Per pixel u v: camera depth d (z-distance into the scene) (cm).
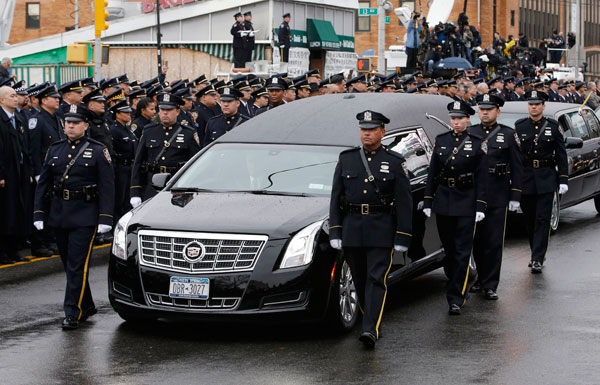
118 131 3094
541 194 2583
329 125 2242
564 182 2592
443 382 1566
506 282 2459
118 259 1916
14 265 2755
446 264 2264
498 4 13500
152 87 3562
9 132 2780
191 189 2098
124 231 1933
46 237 2973
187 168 2188
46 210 2058
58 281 2498
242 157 2172
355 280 1883
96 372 1636
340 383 1562
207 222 1873
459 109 2134
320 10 8431
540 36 15375
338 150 2152
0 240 2795
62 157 2017
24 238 3000
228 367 1667
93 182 2019
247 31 6888
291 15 7975
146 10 8194
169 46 8156
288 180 2077
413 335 1905
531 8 14912
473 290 2370
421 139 2334
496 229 2262
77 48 4925
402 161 1830
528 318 2048
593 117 3728
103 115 3067
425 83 4334
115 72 8288
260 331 1942
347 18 8994
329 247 1864
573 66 8838
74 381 1580
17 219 2781
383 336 1897
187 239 1848
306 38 8181
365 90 4075
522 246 3042
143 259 1878
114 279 1920
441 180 2152
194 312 1827
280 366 1672
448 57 6191
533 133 2592
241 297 1809
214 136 3022
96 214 2017
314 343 1842
